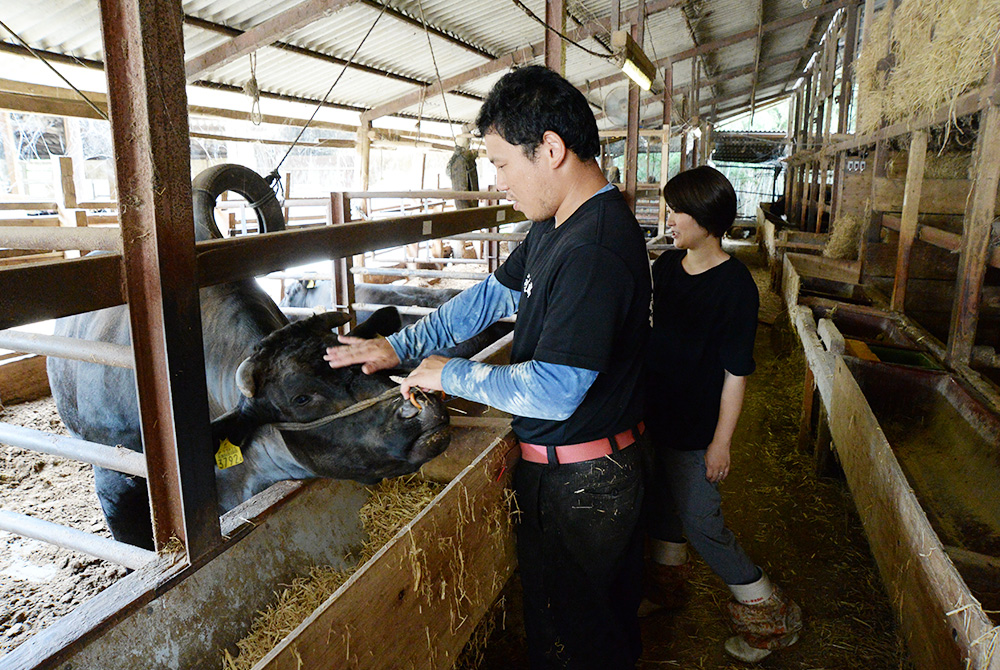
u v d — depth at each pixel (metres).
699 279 2.18
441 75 11.76
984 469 2.58
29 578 2.92
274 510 1.85
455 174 9.44
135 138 1.30
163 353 1.41
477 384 1.63
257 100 7.81
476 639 2.40
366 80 10.83
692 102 16.05
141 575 1.49
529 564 1.96
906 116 5.01
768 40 16.61
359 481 2.03
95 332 2.65
